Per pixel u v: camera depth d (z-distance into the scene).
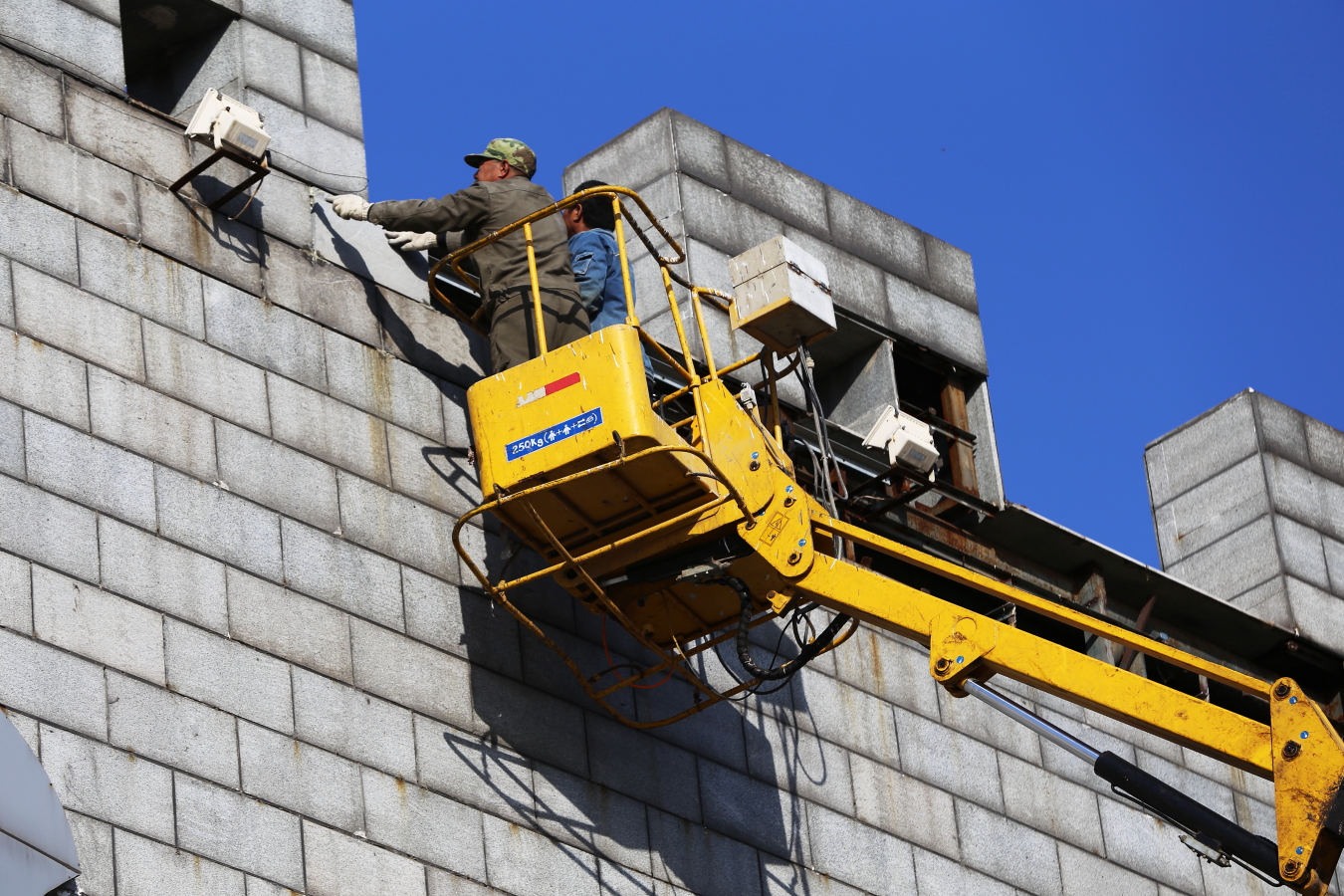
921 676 15.90
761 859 13.84
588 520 12.20
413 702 12.27
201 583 11.59
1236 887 17.11
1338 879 17.80
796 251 13.08
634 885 12.89
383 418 13.05
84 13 12.84
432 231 12.90
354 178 13.77
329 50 14.13
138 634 11.20
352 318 13.23
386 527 12.69
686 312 16.08
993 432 17.83
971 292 18.50
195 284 12.49
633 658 13.79
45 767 10.49
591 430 11.66
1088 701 12.29
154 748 10.95
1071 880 15.95
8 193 11.91
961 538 17.28
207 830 10.95
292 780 11.44
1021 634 12.41
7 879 9.16
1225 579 19.78
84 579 11.12
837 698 15.16
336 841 11.47
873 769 15.05
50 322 11.70
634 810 13.18
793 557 12.44
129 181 12.51
